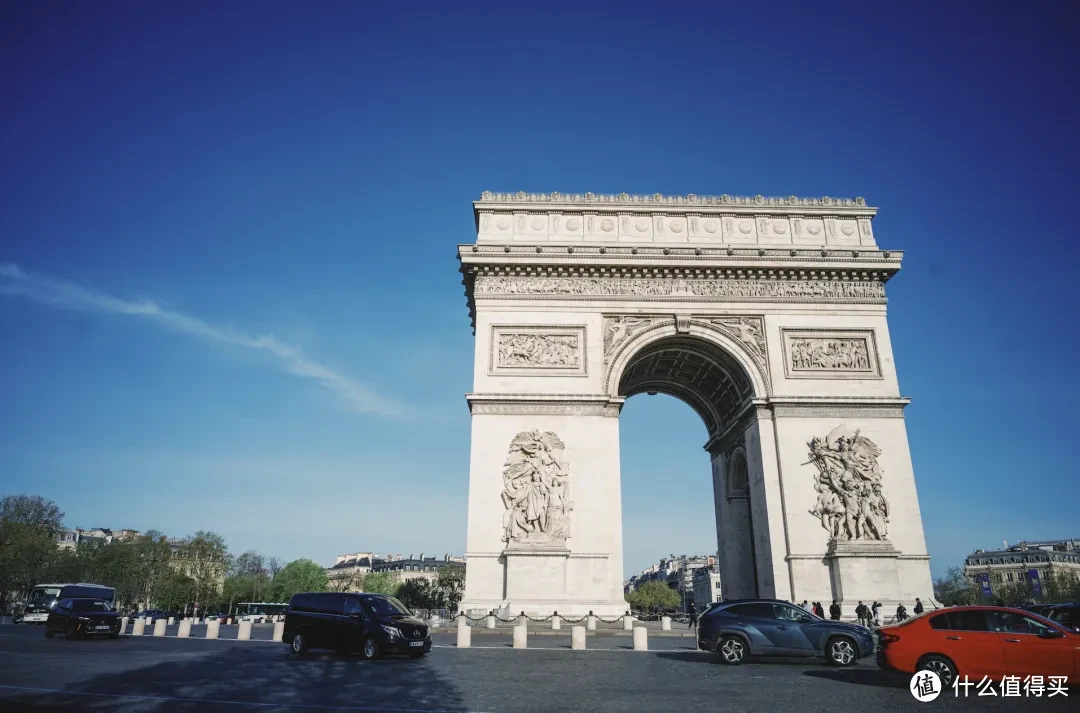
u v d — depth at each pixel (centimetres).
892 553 6494
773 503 6806
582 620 6228
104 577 17688
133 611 18838
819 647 3759
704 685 2997
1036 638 2789
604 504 6681
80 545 19350
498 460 6794
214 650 4581
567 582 6406
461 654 4331
